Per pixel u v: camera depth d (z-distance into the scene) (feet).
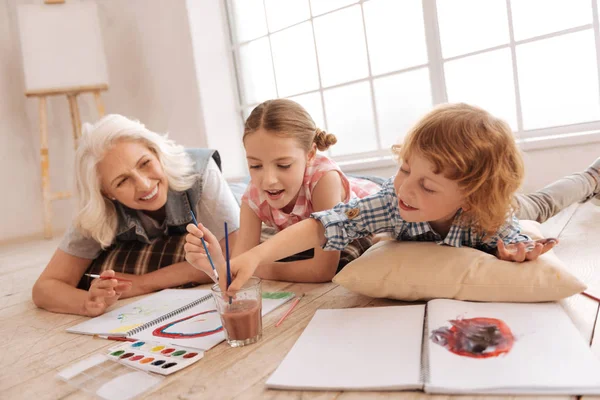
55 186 12.89
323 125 10.30
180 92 10.93
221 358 2.89
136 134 4.73
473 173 3.14
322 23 9.85
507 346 2.45
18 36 12.38
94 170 4.62
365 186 6.29
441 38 8.45
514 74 7.84
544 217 5.05
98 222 4.78
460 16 8.22
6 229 12.30
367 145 9.83
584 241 4.53
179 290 4.58
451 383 2.18
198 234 3.29
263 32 10.77
